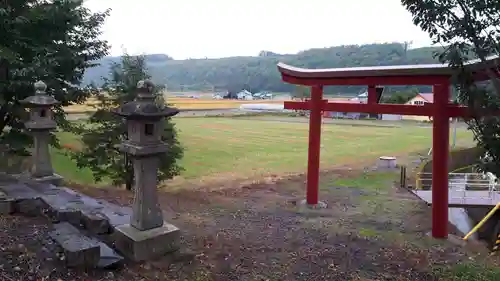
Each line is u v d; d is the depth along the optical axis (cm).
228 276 614
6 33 1300
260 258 725
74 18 1436
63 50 1432
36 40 1380
